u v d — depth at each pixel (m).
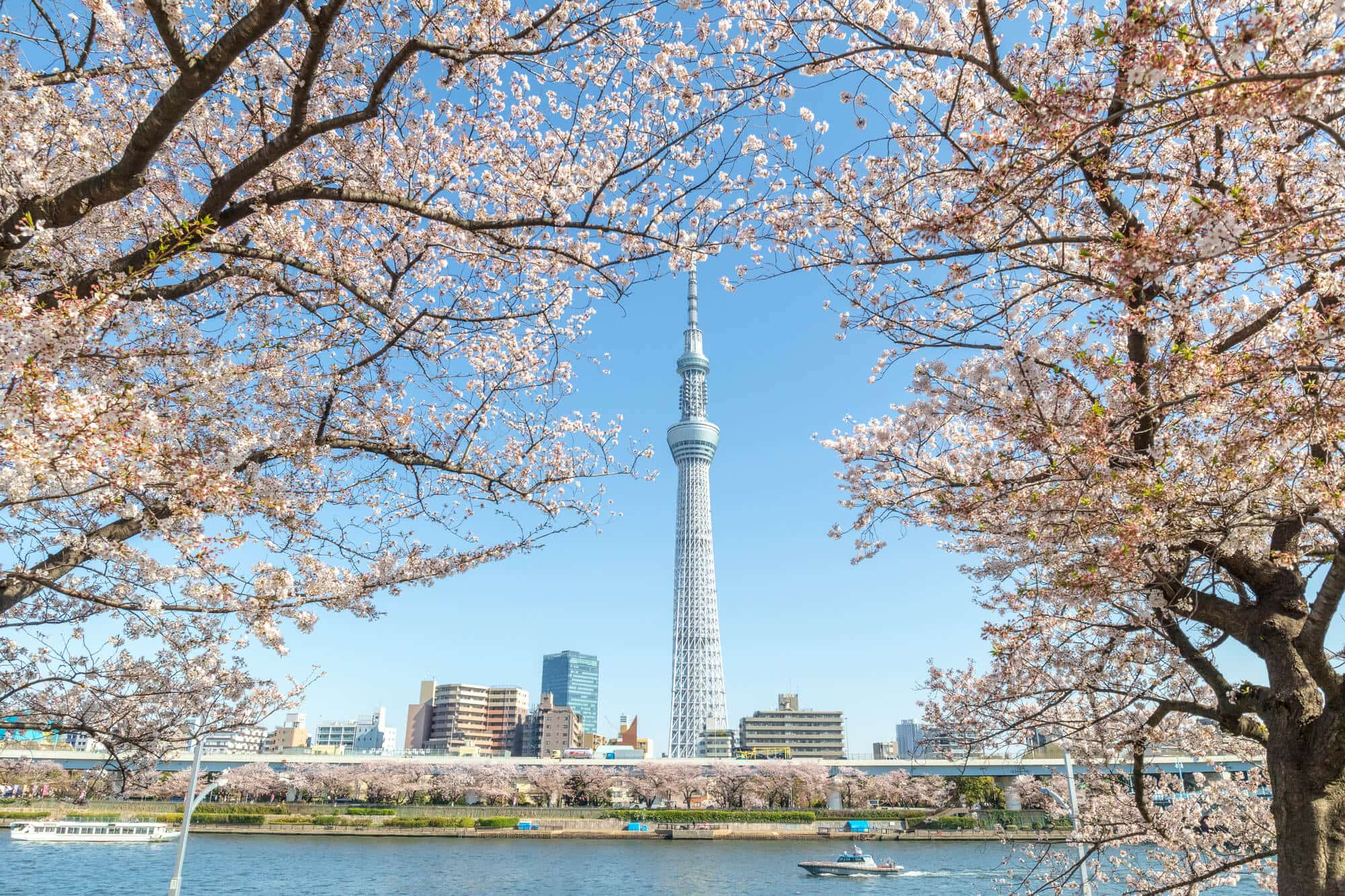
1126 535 8.14
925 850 92.12
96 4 8.65
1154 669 13.55
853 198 10.85
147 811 105.56
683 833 109.00
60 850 78.81
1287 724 9.23
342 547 10.92
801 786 122.94
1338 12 4.72
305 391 11.84
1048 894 19.75
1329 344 7.11
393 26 10.73
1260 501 8.38
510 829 110.88
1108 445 8.61
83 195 7.54
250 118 10.79
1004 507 10.01
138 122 10.96
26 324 5.88
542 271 13.69
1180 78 5.33
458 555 13.09
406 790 125.88
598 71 10.91
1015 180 7.92
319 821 106.94
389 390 13.57
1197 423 8.13
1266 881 15.72
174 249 7.46
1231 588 11.02
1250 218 6.09
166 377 8.88
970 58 7.41
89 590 9.91
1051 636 12.99
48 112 8.35
